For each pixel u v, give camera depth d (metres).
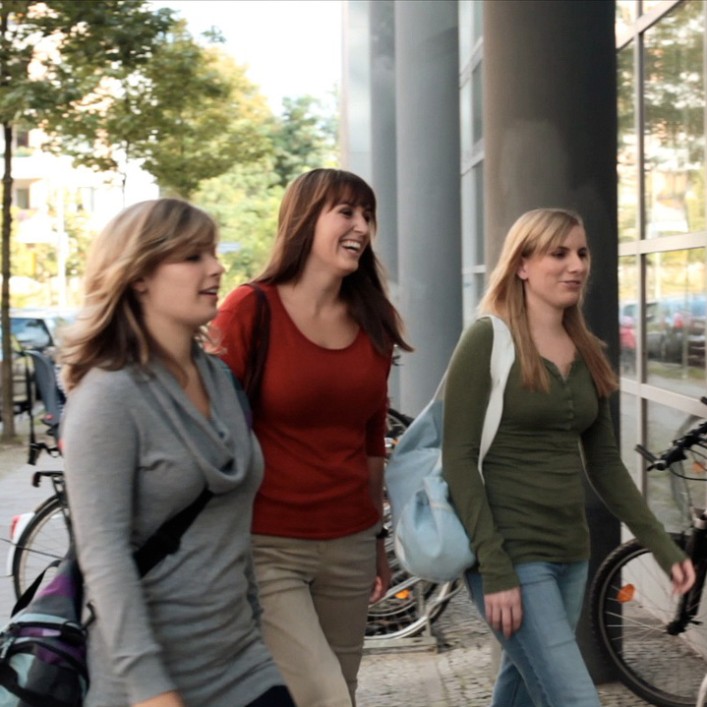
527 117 5.64
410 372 11.88
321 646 3.77
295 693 3.72
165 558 2.87
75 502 2.78
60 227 60.81
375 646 6.81
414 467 4.12
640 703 5.70
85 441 2.78
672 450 5.53
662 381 7.57
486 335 3.92
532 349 3.90
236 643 2.98
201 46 22.34
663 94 7.68
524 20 5.61
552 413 3.90
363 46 20.52
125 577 2.74
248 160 25.53
